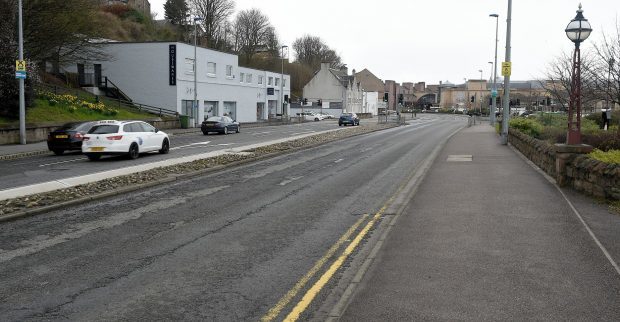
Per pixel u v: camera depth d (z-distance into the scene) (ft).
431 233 28.66
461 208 35.27
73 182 49.55
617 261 23.40
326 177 55.67
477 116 314.35
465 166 58.13
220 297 20.52
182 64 158.30
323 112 320.70
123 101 152.05
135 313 18.95
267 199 42.55
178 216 35.73
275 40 351.05
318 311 18.79
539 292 19.63
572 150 43.01
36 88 117.50
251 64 320.29
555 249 25.32
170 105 156.87
